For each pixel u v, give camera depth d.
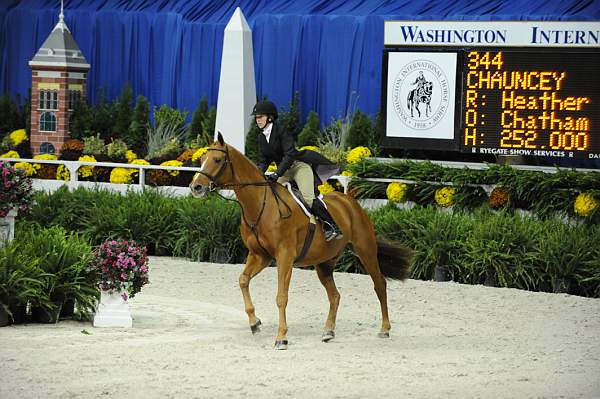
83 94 24.38
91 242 18.72
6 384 9.44
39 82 23.84
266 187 11.95
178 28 25.16
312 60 23.64
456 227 17.42
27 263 12.54
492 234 17.02
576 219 17.83
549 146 18.48
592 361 11.22
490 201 18.39
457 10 22.03
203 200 19.78
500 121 18.91
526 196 18.11
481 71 19.02
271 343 11.83
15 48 26.70
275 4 24.38
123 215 19.34
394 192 19.27
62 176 22.92
